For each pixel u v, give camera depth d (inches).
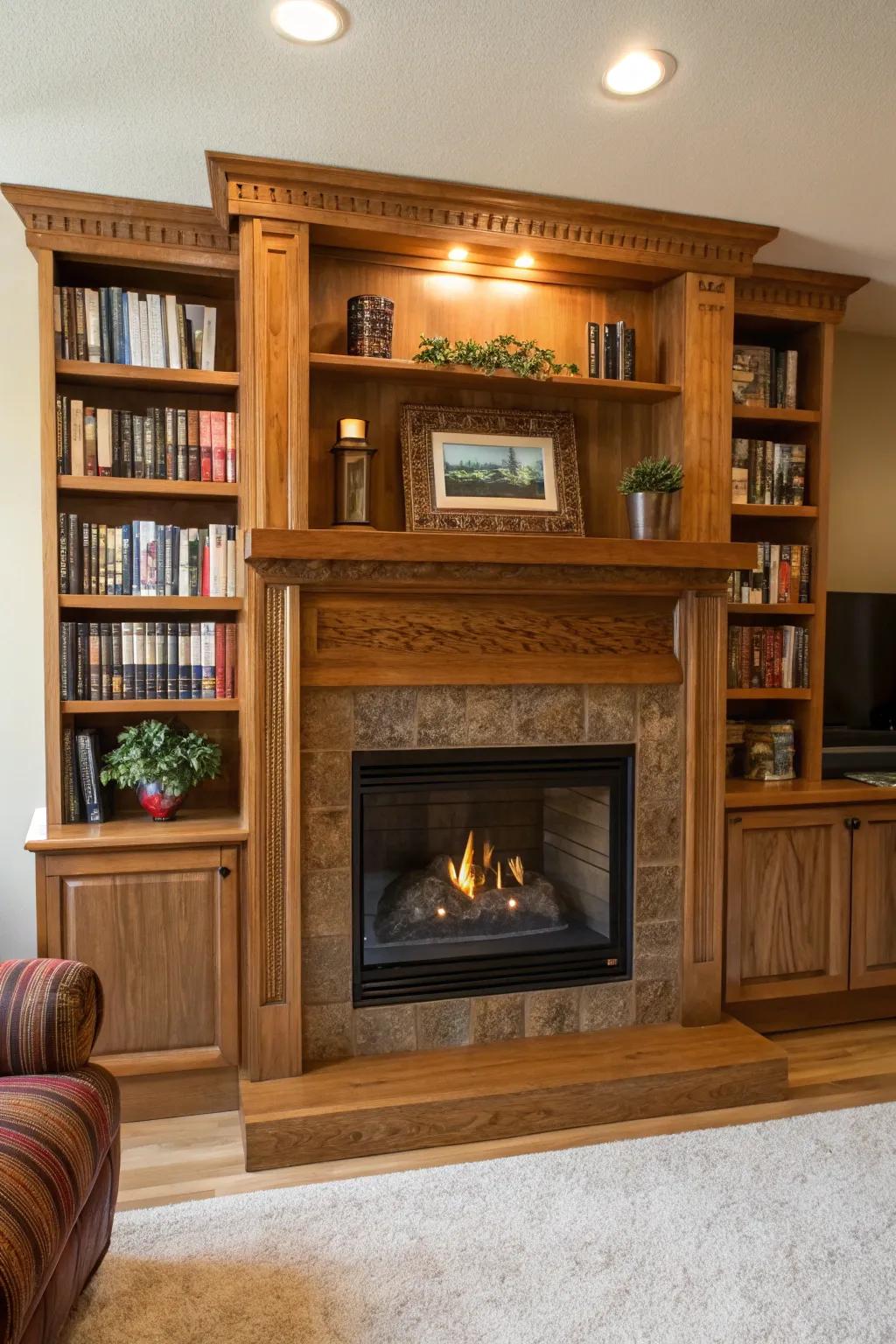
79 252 115.0
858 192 113.0
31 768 128.5
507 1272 83.4
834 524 167.2
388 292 122.9
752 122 97.0
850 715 153.6
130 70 87.5
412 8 78.4
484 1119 106.6
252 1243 87.3
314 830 112.5
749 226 121.4
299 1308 78.5
